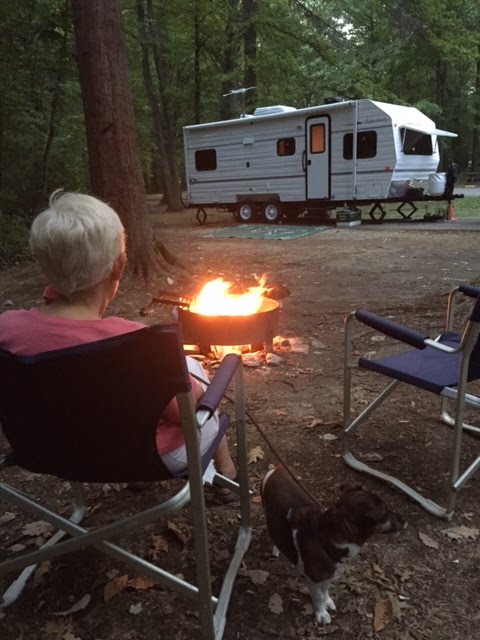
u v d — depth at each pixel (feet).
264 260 29.94
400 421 10.42
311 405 11.26
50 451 5.30
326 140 46.62
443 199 46.62
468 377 7.68
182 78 76.18
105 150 20.90
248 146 51.47
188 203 57.21
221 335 12.44
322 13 72.54
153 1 61.82
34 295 22.17
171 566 6.98
